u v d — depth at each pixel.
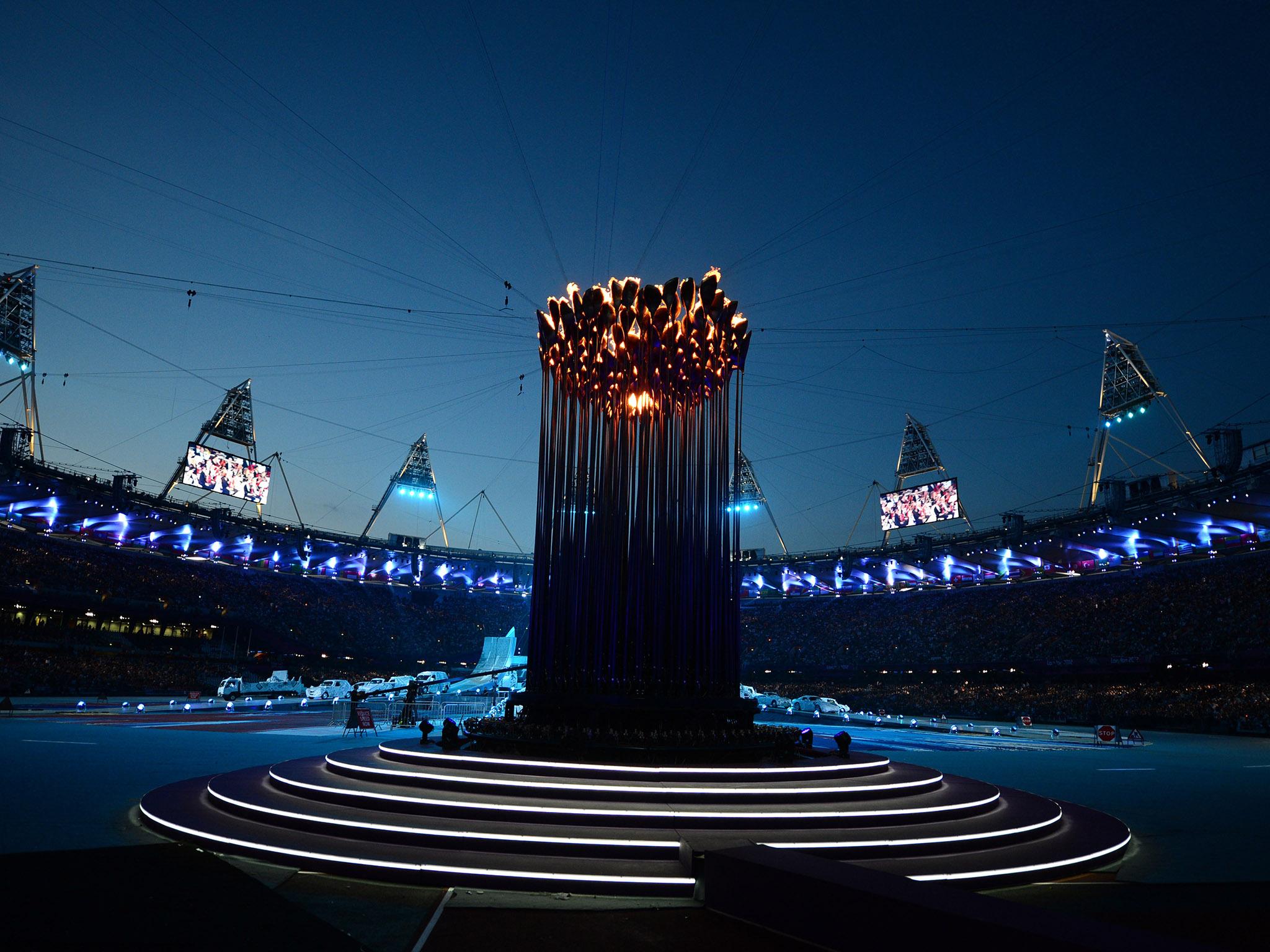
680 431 17.80
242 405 75.25
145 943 7.79
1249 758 34.59
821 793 13.80
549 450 18.27
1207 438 53.38
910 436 78.88
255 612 77.94
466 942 8.42
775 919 8.81
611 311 18.02
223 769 20.84
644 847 11.19
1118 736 42.28
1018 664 68.19
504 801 12.86
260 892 9.81
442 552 85.88
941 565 74.25
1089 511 60.62
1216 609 58.81
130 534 68.12
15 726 34.53
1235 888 11.27
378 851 11.30
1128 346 60.16
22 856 10.97
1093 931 6.64
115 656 65.38
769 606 90.25
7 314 54.50
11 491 55.56
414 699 37.12
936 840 12.07
